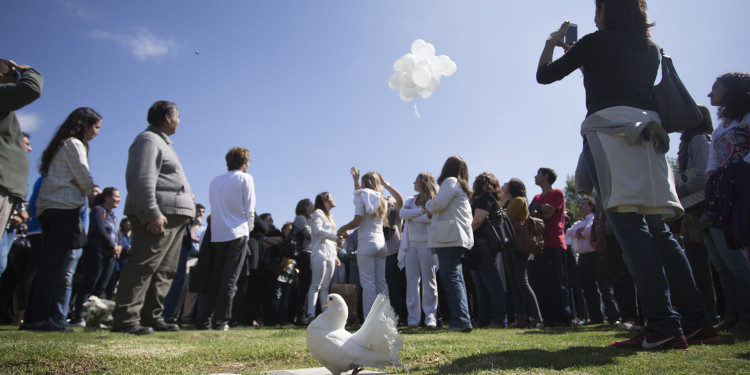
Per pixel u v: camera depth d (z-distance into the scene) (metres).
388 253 6.77
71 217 4.20
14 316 6.15
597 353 2.58
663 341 2.60
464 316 4.59
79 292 6.23
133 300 4.13
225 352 2.99
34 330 4.04
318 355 2.24
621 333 4.03
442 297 7.06
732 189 2.82
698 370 2.06
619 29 2.85
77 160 4.21
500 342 3.41
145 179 4.07
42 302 4.09
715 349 2.57
